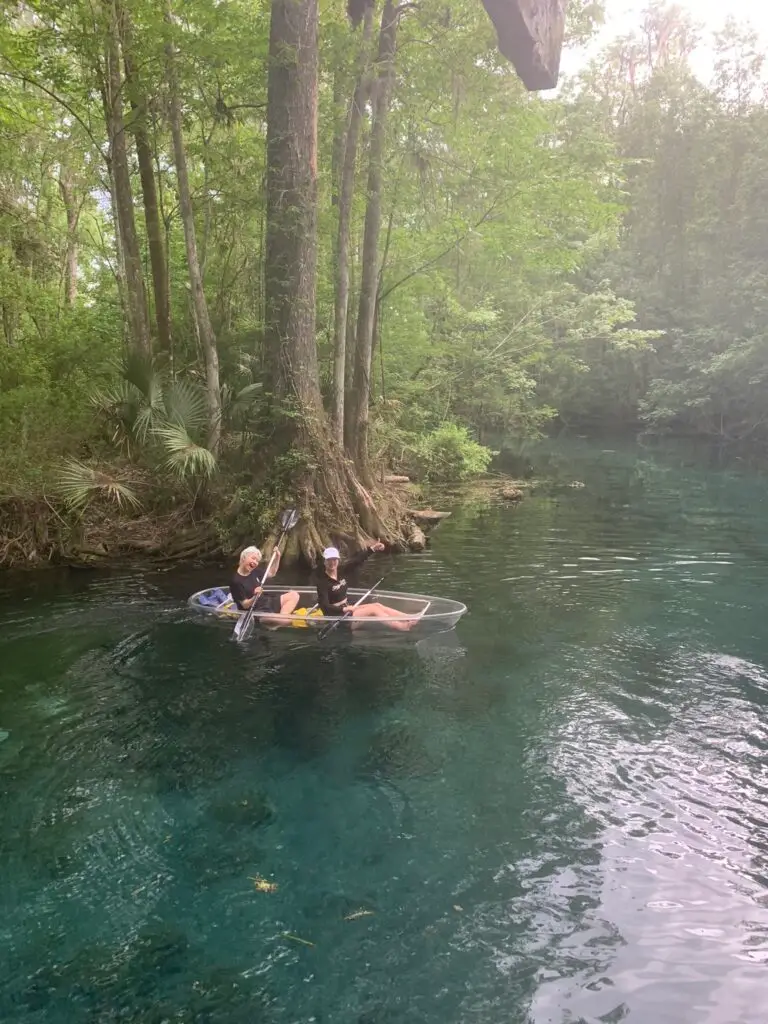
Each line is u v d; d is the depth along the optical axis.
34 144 16.28
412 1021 2.62
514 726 4.89
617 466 21.38
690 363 28.44
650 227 31.08
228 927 3.09
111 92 11.27
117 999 2.73
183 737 4.80
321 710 5.17
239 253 14.13
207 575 8.90
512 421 24.36
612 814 3.88
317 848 3.63
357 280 13.27
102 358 12.76
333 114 11.36
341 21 10.60
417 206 12.78
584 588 8.22
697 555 9.89
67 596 7.97
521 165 12.16
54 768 4.41
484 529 11.90
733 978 2.78
